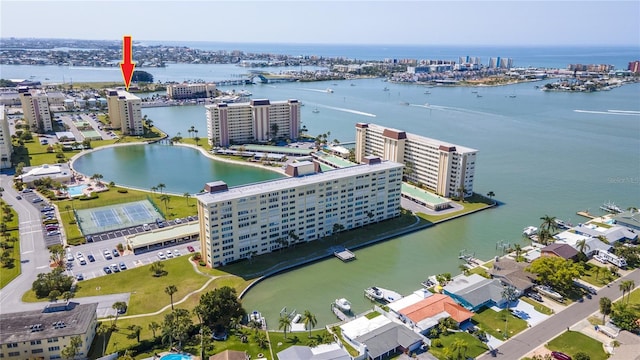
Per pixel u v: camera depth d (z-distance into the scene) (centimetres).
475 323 15900
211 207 18688
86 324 14112
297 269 19988
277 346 14600
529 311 16638
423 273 19975
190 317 15588
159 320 15700
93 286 17838
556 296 17338
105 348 14150
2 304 16538
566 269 17812
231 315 15538
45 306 15800
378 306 16925
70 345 13438
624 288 16825
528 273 18700
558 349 14400
